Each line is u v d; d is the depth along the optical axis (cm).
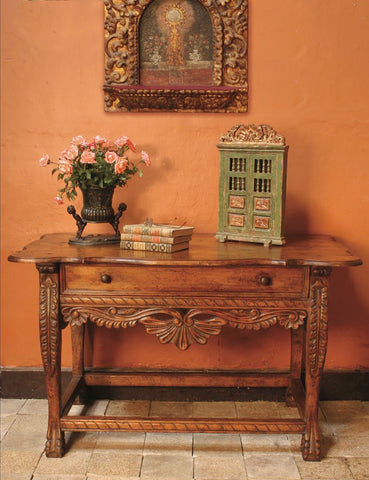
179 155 338
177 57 329
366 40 325
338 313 347
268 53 328
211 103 329
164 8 326
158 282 281
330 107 330
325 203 338
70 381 342
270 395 350
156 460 287
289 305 279
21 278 350
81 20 329
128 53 326
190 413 335
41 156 340
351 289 345
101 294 283
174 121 335
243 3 321
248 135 303
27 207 345
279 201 298
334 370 350
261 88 330
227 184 310
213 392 351
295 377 340
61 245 303
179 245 288
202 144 336
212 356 351
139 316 284
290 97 330
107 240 308
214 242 312
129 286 282
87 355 353
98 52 331
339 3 323
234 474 275
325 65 328
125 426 288
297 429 287
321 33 326
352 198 337
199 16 326
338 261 263
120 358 352
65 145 338
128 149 335
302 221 340
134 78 328
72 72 333
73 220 346
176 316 283
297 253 281
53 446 288
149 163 318
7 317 352
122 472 277
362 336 349
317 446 285
